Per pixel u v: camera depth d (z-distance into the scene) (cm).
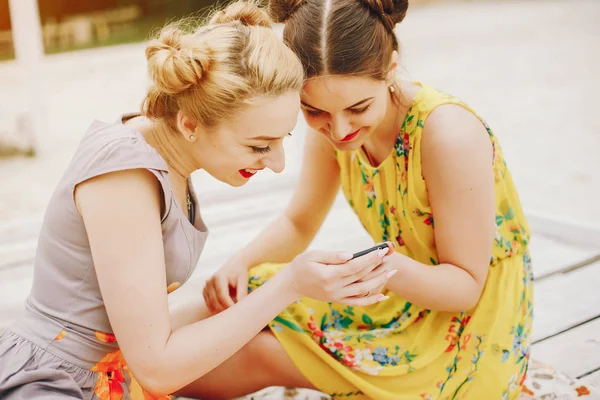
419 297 150
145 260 124
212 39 121
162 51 124
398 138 156
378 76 140
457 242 152
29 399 125
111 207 122
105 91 684
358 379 151
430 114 150
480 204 150
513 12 1243
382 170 163
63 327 132
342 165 175
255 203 350
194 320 164
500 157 162
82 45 1077
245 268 170
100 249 123
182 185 140
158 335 126
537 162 428
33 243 300
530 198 359
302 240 185
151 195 126
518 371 161
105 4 1305
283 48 127
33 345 132
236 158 129
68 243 129
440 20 1182
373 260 134
